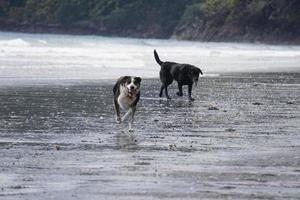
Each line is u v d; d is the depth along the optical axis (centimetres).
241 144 1261
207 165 1052
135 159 1100
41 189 886
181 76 2133
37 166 1035
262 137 1349
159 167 1034
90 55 4006
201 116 1680
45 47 4484
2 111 1689
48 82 2516
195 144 1260
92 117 1625
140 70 3316
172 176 968
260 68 3812
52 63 3381
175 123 1550
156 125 1516
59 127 1454
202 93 2302
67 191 876
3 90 2183
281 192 876
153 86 2547
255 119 1627
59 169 1014
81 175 973
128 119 1596
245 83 2717
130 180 941
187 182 929
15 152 1151
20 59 3475
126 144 1253
